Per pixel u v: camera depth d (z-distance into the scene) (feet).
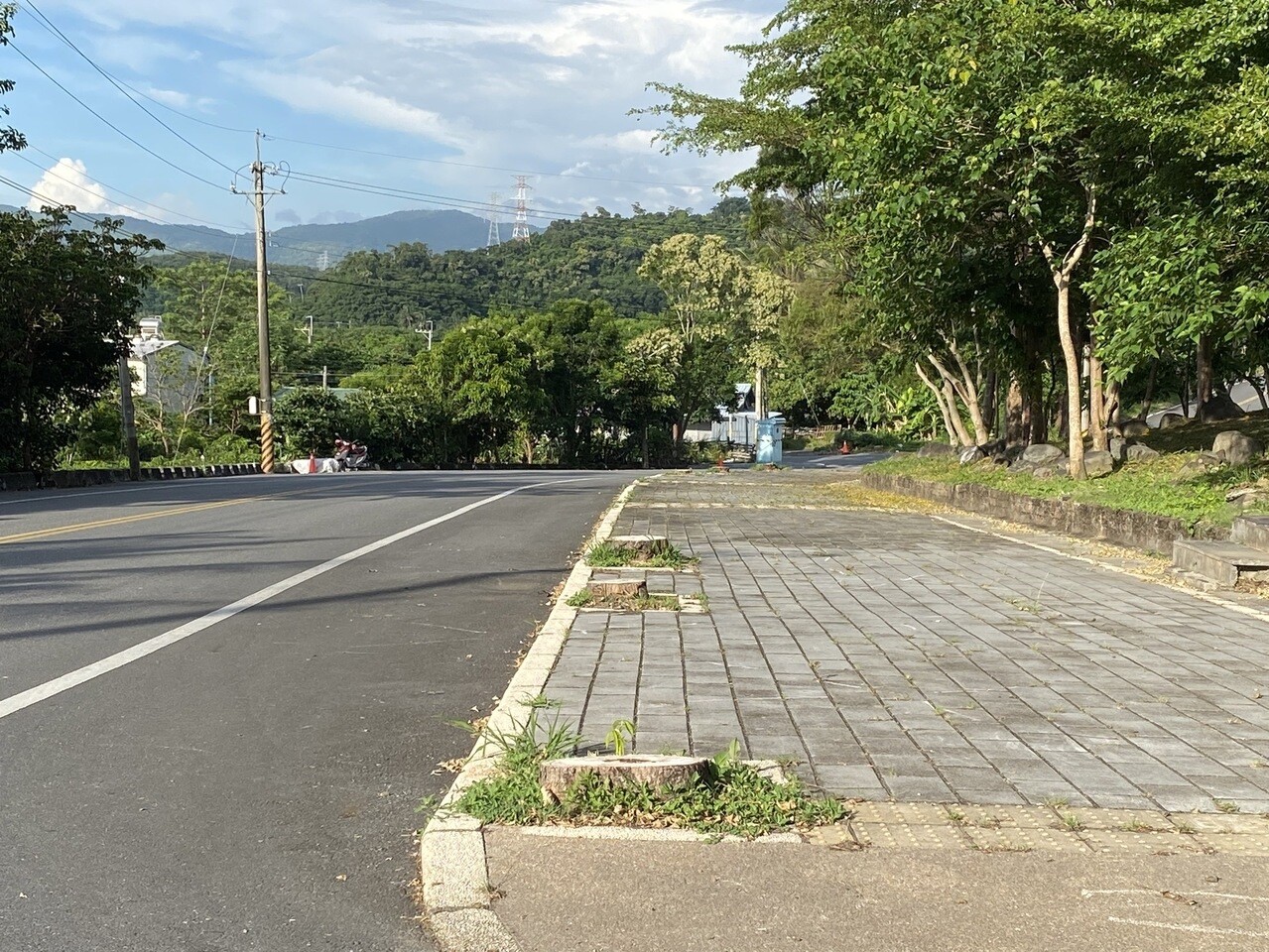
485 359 171.73
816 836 13.46
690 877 12.39
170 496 67.56
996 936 11.16
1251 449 49.75
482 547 41.39
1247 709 19.31
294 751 17.02
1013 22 41.83
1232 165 37.11
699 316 208.95
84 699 19.58
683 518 54.54
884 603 29.78
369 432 159.22
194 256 267.39
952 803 14.55
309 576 33.53
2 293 82.74
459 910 11.62
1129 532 41.65
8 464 86.22
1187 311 37.55
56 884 12.35
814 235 94.73
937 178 47.65
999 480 58.34
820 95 67.15
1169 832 13.71
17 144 71.72
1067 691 20.35
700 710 18.75
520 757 15.55
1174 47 38.32
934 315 63.93
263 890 12.28
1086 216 48.34
